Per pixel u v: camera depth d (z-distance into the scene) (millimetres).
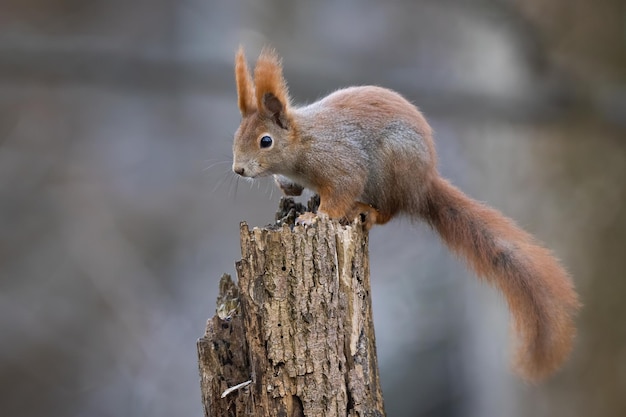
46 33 23594
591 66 14867
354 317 7223
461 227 9188
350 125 8664
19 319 18531
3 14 23594
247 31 19766
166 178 21281
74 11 24172
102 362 18094
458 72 17031
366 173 8648
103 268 19375
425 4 19922
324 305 7051
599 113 14336
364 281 7395
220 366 7219
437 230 9273
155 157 21562
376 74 14602
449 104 14383
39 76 14562
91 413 17188
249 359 7141
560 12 14836
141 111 22125
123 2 24484
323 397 7031
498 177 15289
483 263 9125
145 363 17641
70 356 18219
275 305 7031
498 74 15281
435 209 9234
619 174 14438
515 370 9000
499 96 14352
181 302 19047
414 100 14461
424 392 16234
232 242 19922
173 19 24078
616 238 14398
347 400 7121
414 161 8656
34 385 17906
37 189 20688
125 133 22031
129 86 14836
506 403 15242
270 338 7012
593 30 14805
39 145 21531
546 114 14383
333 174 8586
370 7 22422
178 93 15219
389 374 16328
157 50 14781
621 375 14281
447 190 9281
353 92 8906
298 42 21547
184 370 17438
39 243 19938
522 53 14508
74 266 19500
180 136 21812
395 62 21875
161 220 20500
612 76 14820
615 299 14367
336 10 22422
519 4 14961
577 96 14320
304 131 8594
